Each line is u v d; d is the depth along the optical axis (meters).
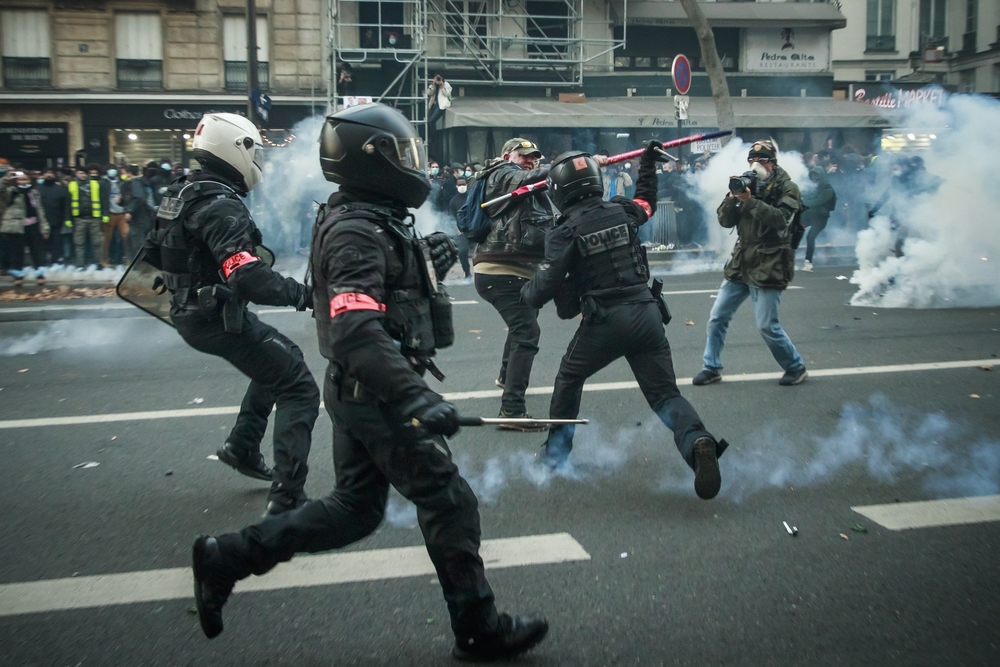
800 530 3.97
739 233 6.51
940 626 3.09
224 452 4.45
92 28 23.00
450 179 16.05
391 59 24.05
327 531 2.81
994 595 3.32
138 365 7.52
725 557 3.68
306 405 3.95
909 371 7.03
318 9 23.86
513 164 5.62
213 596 2.75
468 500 2.80
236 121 3.96
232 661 2.90
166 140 23.58
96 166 14.77
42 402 6.29
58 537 3.93
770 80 27.19
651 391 4.30
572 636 3.04
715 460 3.97
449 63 24.86
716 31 27.00
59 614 3.21
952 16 36.00
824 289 11.92
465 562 2.78
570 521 4.08
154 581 3.49
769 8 26.80
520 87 25.45
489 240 5.52
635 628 3.10
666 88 26.22
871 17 34.19
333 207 2.76
